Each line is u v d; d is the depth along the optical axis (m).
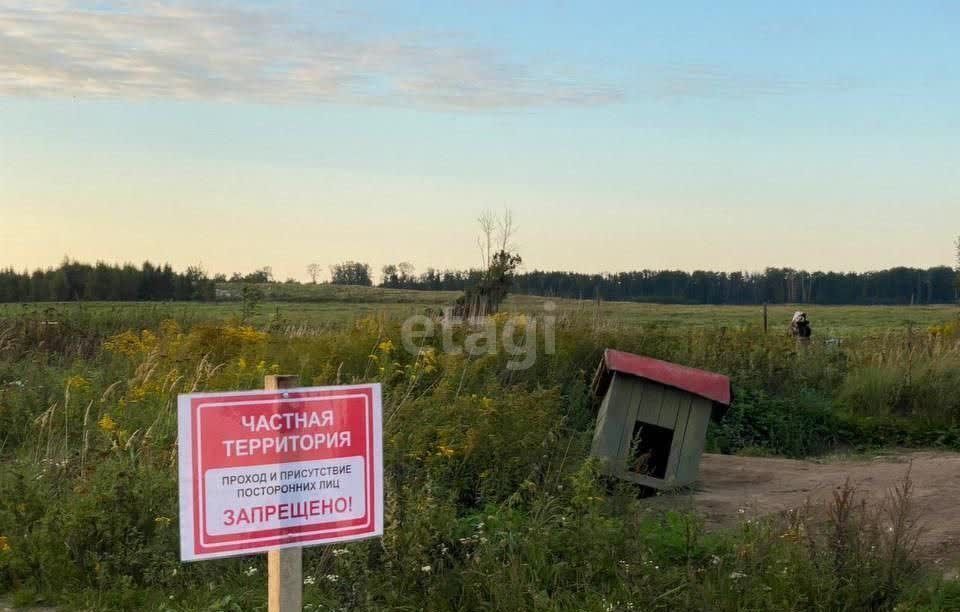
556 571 6.50
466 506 8.53
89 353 17.22
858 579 6.15
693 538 7.02
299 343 13.32
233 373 11.74
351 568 6.21
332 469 3.90
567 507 7.70
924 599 6.13
